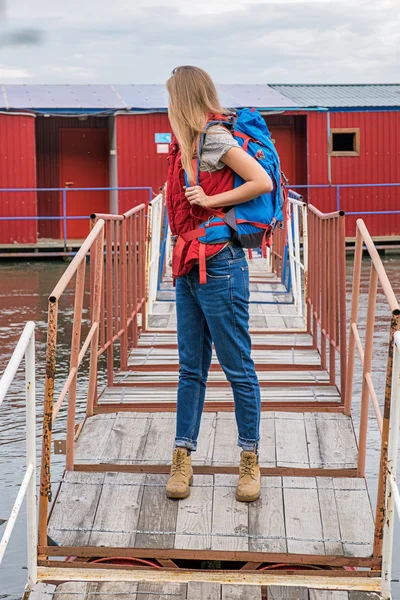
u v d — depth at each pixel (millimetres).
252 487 4023
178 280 3994
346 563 3629
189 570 3688
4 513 5090
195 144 3721
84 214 21766
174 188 3824
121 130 19328
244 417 4016
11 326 10938
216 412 5223
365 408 4273
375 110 20000
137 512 3965
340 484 4215
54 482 5426
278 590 3486
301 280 8148
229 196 3678
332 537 3760
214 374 6055
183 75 3742
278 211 3873
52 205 21625
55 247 19109
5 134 18750
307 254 7281
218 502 4051
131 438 4758
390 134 20141
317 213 6352
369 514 3941
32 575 3572
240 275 3838
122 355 6168
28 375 3430
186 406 4086
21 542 4723
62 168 21625
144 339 7082
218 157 3678
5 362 8773
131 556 3701
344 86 24312
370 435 6422
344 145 20953
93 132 21641
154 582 3557
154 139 19453
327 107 19812
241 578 3619
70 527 3846
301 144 21312
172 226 3902
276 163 3840
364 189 20125
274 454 4520
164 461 4453
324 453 4535
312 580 3592
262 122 3893
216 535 3779
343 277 5176
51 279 15828
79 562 3705
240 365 3953
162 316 8008
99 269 4988
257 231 3779
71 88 22109
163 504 4031
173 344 6863
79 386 7797
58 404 3971
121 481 4258
